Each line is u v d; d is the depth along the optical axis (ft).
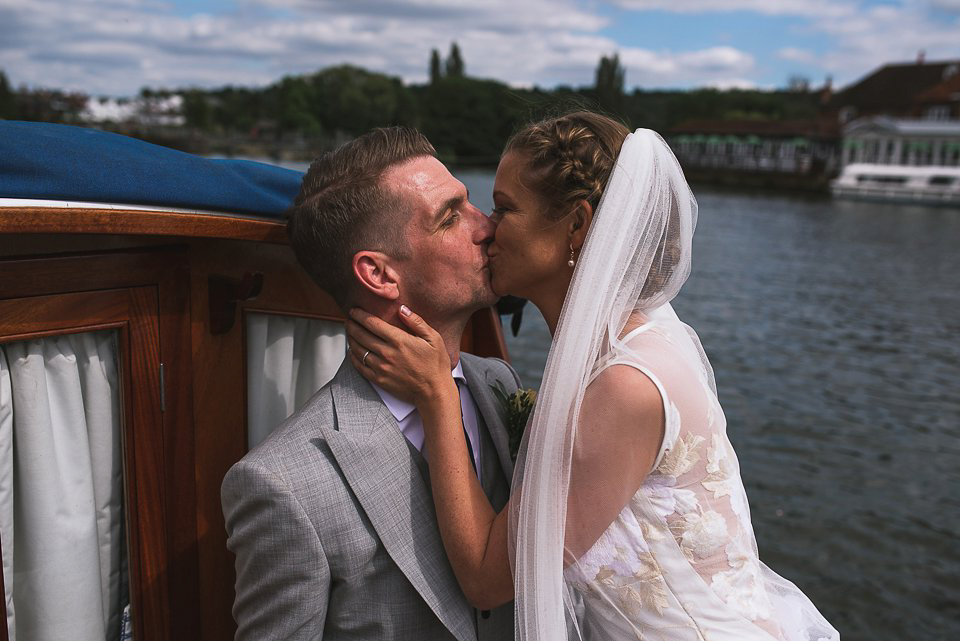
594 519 4.69
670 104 333.62
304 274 6.16
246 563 4.75
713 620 4.88
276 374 6.32
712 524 4.85
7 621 5.19
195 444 5.94
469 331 7.45
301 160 205.36
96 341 5.39
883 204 169.99
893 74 245.86
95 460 5.55
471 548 4.78
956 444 32.04
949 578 21.79
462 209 5.07
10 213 4.28
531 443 4.70
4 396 4.97
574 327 4.67
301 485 4.65
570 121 5.00
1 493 5.06
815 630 5.78
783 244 95.96
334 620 4.91
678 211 5.10
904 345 49.14
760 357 44.60
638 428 4.58
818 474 28.43
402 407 5.11
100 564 5.71
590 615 5.29
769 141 241.35
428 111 280.72
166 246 5.52
